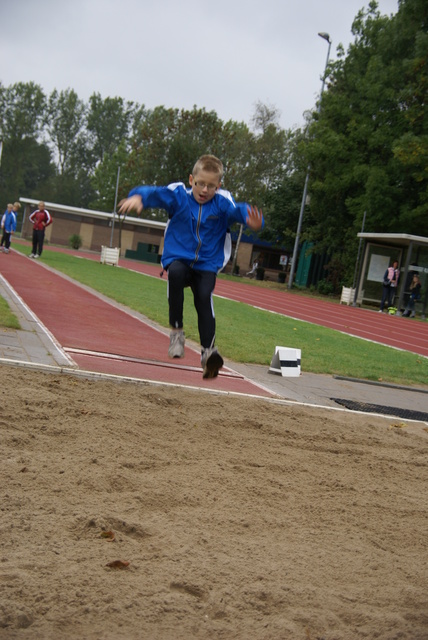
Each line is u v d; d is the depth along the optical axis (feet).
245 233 194.90
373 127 127.54
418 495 14.34
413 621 8.71
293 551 10.39
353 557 10.51
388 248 108.78
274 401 22.71
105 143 403.13
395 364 39.83
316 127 133.39
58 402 17.43
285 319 61.36
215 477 13.53
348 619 8.59
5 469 12.30
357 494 13.89
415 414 25.29
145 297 59.36
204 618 8.19
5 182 375.66
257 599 8.77
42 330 30.37
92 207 325.21
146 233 204.85
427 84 116.67
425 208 115.24
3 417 15.56
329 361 36.55
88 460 13.37
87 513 10.71
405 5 121.19
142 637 7.61
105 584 8.57
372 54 134.92
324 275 151.84
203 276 16.90
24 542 9.53
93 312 42.86
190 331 39.93
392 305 107.76
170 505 11.78
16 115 376.07
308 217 157.48
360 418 22.72
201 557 9.71
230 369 29.37
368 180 120.16
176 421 17.95
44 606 7.92
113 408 18.15
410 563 10.62
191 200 16.58
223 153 202.28
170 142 199.31
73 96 395.14
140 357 28.19
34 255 94.53
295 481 14.23
